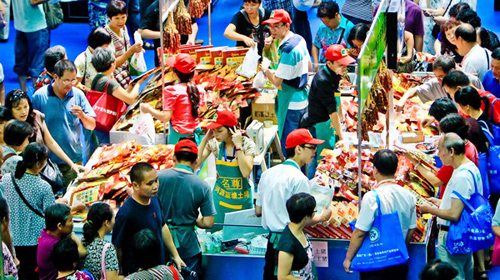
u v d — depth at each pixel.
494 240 9.98
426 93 13.03
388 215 9.38
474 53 12.97
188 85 11.73
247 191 10.65
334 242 10.02
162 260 9.41
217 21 20.16
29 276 10.10
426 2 16.59
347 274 10.10
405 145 11.78
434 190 10.98
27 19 15.88
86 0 20.23
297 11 16.09
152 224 9.30
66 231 9.24
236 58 13.90
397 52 10.78
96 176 11.04
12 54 18.36
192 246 9.98
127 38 14.13
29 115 11.12
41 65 16.22
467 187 9.84
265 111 13.33
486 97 11.54
